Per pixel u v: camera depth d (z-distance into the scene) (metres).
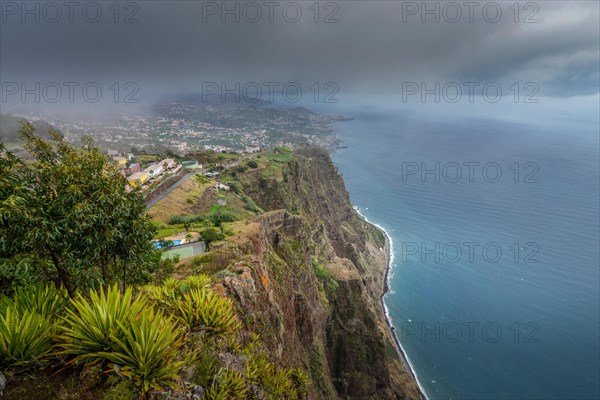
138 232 10.98
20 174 8.68
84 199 9.45
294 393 13.20
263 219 57.41
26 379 6.75
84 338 7.10
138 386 6.96
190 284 15.80
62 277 9.80
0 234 7.88
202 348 9.75
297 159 129.75
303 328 44.06
